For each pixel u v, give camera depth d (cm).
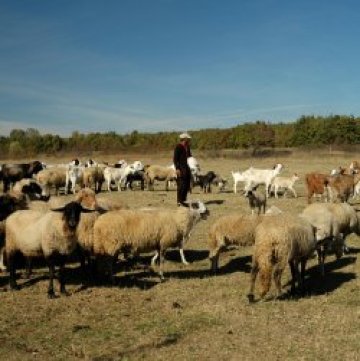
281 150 7025
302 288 1084
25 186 1975
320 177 2316
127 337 844
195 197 2712
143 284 1165
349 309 977
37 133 10931
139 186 3462
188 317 936
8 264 1133
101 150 8669
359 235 1437
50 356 774
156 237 1174
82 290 1114
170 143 8756
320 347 795
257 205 2044
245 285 1149
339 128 7994
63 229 1045
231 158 6419
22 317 945
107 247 1145
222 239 1252
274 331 862
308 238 1048
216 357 764
